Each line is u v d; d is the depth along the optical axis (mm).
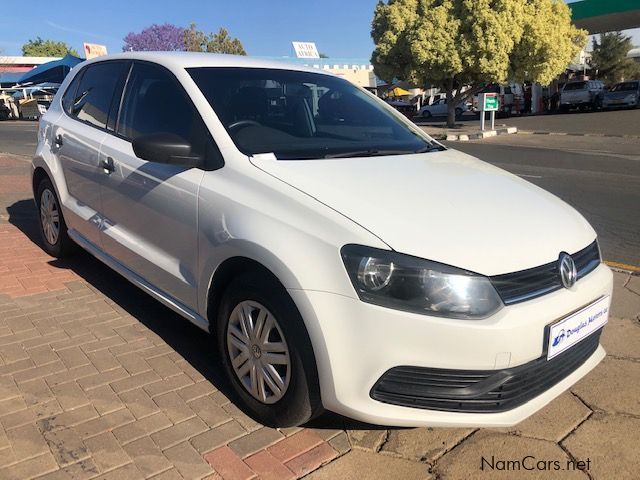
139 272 3498
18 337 3486
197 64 3453
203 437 2594
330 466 2453
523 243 2422
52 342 3438
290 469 2414
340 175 2744
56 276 4539
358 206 2432
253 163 2791
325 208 2420
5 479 2270
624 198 8203
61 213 4641
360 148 3275
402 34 23969
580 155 13797
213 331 2980
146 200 3289
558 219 2746
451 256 2234
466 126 26203
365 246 2250
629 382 3186
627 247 5863
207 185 2850
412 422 2289
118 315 3857
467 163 3377
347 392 2303
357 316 2227
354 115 3727
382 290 2221
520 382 2373
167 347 3436
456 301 2195
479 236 2365
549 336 2334
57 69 31031
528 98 39156
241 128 3062
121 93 3844
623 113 29703
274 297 2465
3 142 17359
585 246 2703
